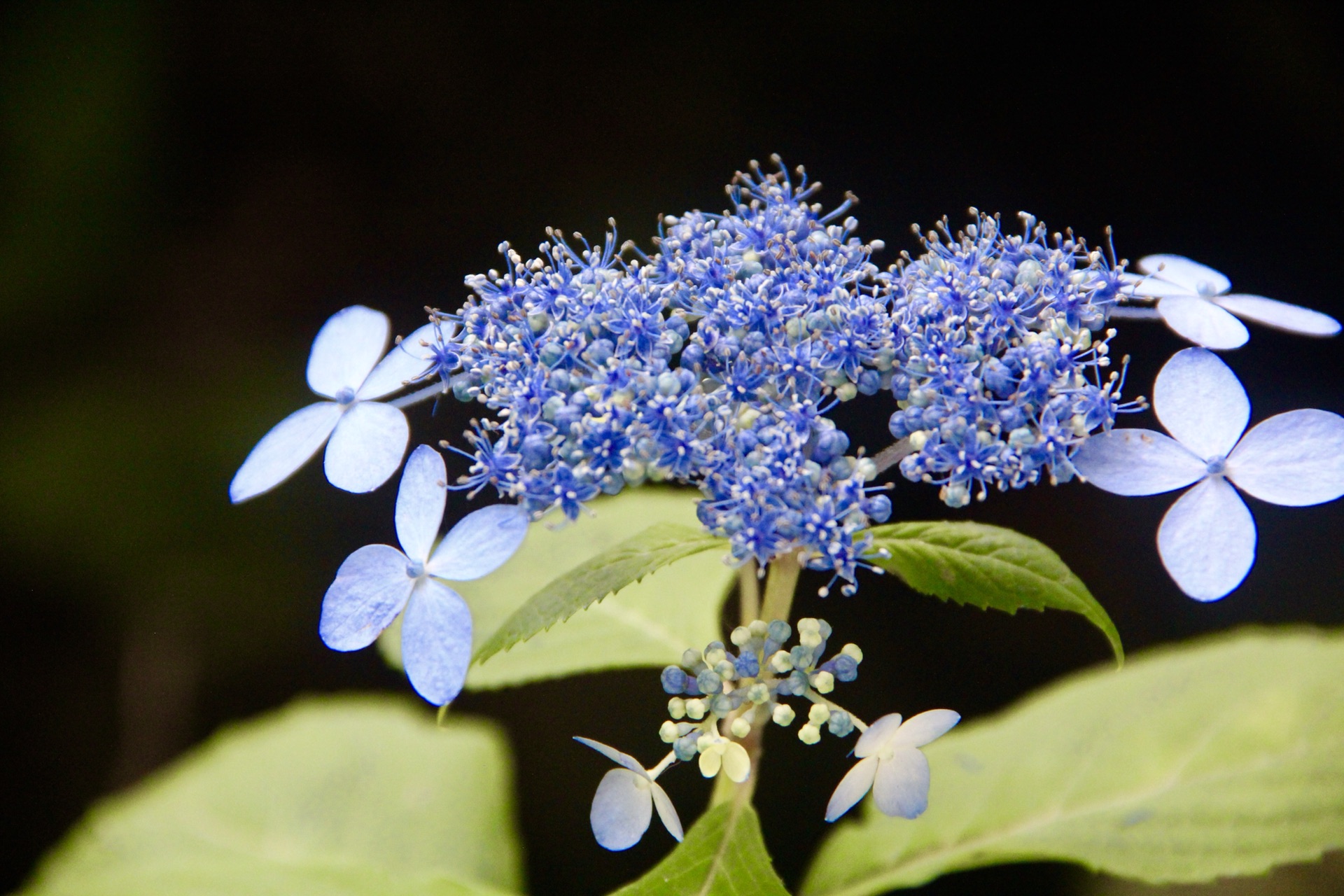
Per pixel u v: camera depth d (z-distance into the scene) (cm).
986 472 47
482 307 49
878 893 52
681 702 47
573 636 53
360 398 49
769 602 49
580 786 61
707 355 48
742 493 46
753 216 50
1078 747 53
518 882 56
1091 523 66
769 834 59
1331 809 52
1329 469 47
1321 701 53
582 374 48
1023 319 48
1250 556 47
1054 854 52
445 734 57
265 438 49
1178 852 51
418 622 47
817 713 47
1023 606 48
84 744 66
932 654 63
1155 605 65
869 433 59
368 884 51
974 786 53
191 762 57
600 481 47
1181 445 47
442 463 47
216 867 51
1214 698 53
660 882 48
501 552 47
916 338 47
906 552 48
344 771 57
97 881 51
